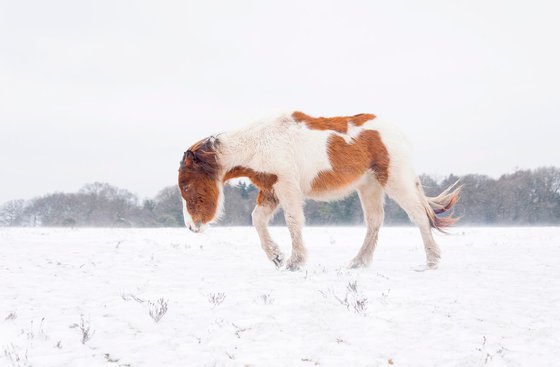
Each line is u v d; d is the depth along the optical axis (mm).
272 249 7324
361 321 4016
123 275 6637
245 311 4363
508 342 3496
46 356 3238
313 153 7180
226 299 4867
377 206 7887
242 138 7258
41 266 7547
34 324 4008
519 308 4457
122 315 4273
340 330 3791
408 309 4406
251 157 7199
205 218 7375
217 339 3602
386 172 7457
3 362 3105
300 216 7094
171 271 7047
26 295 5211
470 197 55938
